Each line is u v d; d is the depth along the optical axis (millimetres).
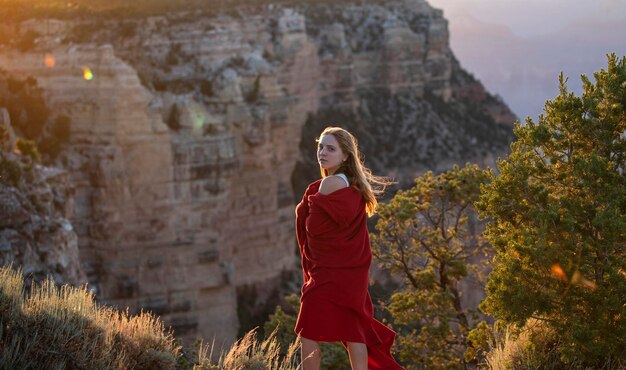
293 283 75688
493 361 9109
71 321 7316
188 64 74125
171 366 7578
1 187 27109
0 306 7117
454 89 125750
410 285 19062
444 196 18391
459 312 17609
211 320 65562
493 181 9430
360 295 6512
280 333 18453
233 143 66875
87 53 61656
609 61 9312
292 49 89438
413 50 112938
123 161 61281
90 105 61219
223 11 82125
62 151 61062
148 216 62688
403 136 108562
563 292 8375
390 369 6738
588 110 9156
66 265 27750
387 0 116750
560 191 9320
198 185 64688
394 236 18516
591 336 8016
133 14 75000
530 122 9547
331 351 16016
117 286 62156
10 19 66812
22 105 62094
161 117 62656
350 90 102062
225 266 66188
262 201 73438
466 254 18766
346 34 109312
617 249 8516
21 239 26266
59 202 39656
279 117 75625
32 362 6629
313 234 6504
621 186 8570
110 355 7180
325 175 6828
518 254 8789
